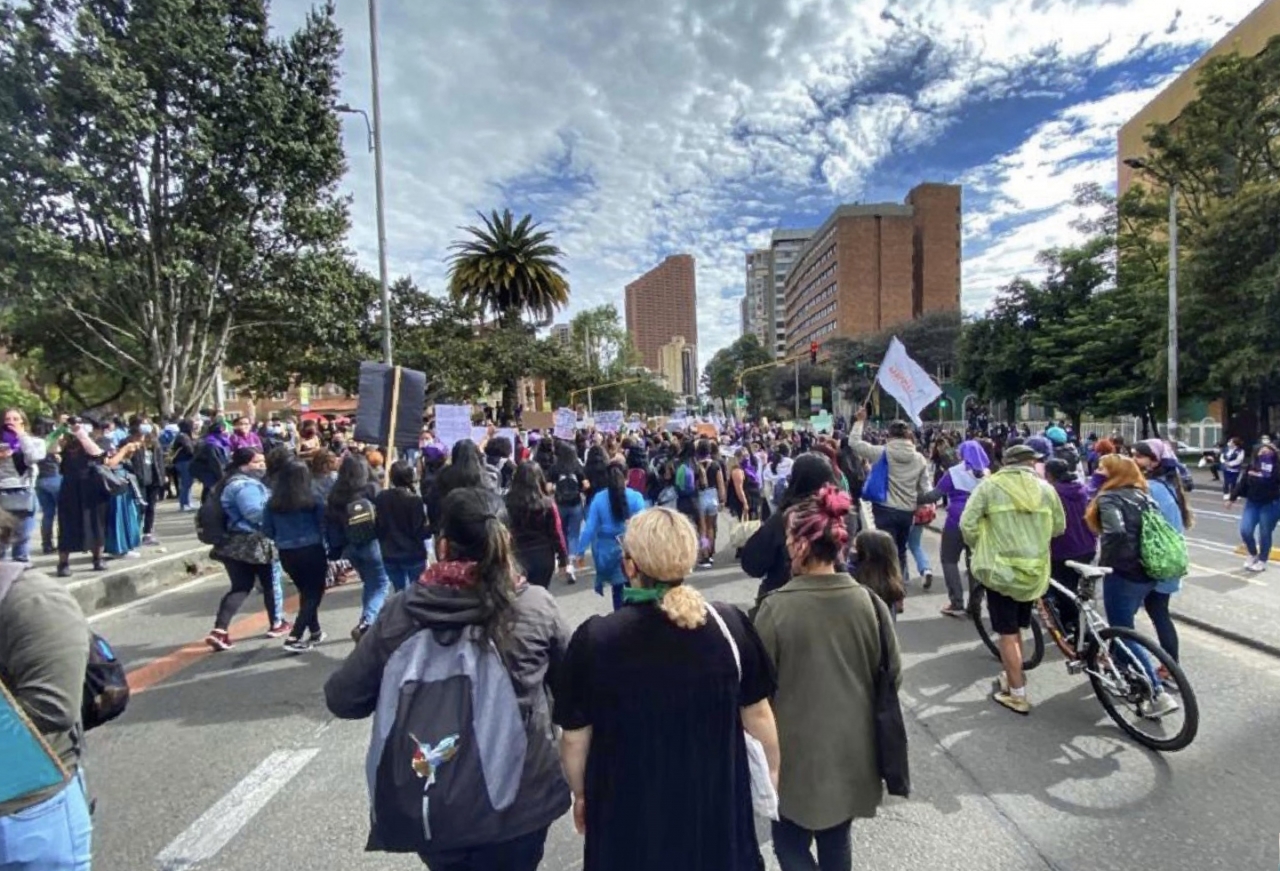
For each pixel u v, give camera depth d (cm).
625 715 184
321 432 1600
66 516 799
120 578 805
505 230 4456
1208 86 2756
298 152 1775
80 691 180
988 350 4012
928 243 12000
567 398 5856
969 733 423
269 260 1938
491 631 197
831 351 8831
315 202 1966
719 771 186
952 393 7175
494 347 3944
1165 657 393
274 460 587
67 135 1500
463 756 185
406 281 3684
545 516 540
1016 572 433
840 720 244
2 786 163
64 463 808
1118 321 3064
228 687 515
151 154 1667
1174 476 534
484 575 203
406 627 198
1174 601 678
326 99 1877
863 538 356
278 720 458
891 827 327
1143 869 292
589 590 827
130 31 1548
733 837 186
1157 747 395
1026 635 615
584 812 194
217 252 1786
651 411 12781
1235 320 2241
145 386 2294
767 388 11006
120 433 1314
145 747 420
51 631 174
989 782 366
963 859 302
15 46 1417
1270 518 830
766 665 205
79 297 1727
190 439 1437
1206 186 2892
